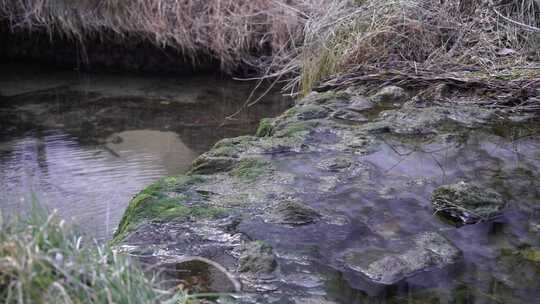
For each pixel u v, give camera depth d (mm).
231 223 2650
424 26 5605
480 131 3938
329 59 5605
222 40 7414
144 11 7637
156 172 4688
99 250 1785
